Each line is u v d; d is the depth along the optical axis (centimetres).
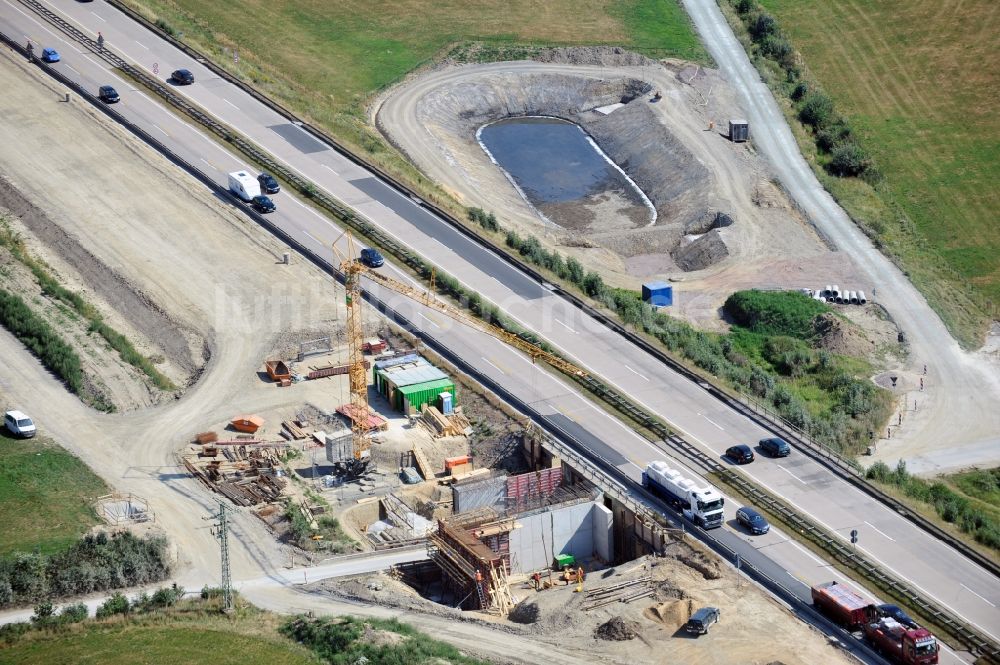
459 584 11775
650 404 14200
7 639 10412
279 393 14375
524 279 16512
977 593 11394
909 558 11850
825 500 12669
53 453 12938
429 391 14200
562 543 12794
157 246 16475
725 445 13500
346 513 12788
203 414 13925
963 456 14725
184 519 12200
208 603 10994
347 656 10231
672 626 10912
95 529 11869
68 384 14038
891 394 15938
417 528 12588
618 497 12650
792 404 14950
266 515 12388
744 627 10856
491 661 10362
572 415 13988
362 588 11425
